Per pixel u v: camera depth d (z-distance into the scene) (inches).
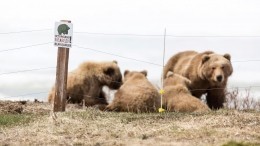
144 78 1977.1
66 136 1305.4
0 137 1294.3
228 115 1534.2
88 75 2170.3
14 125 1455.5
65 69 1713.8
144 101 1859.0
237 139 1245.7
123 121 1483.8
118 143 1221.7
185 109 1862.7
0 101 1959.9
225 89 2155.5
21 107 1802.4
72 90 2159.2
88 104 2153.1
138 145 1199.6
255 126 1400.1
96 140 1261.1
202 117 1518.2
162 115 1577.3
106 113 1628.9
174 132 1333.7
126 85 1943.9
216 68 2079.2
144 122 1478.8
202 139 1254.9
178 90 1943.9
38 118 1544.0
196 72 2165.4
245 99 2068.2
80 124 1434.5
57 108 1702.8
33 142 1244.5
